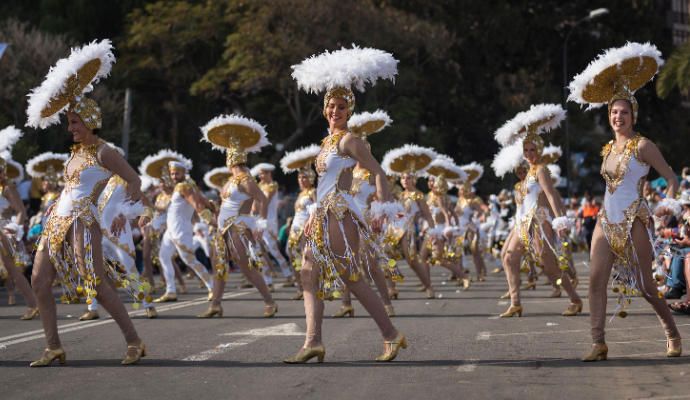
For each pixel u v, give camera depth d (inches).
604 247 327.6
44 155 764.0
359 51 330.0
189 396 270.7
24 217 538.3
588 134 2365.9
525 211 495.8
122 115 1556.3
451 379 292.5
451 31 1975.9
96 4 1772.9
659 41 2122.3
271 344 384.5
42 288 330.3
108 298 330.0
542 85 2156.7
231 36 1611.7
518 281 497.4
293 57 1596.9
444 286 784.9
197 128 1839.3
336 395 269.3
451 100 2055.9
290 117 1840.6
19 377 306.5
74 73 325.7
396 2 1920.5
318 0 1601.9
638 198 326.0
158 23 1701.5
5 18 1727.4
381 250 331.3
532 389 274.5
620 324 446.0
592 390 272.1
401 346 331.6
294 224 677.3
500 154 567.8
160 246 682.8
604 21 2113.7
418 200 642.2
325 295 328.5
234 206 514.3
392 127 1713.8
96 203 334.3
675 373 298.2
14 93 1359.5
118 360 343.0
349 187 327.6
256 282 512.1
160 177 695.7
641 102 2143.2
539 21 2057.1
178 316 519.5
